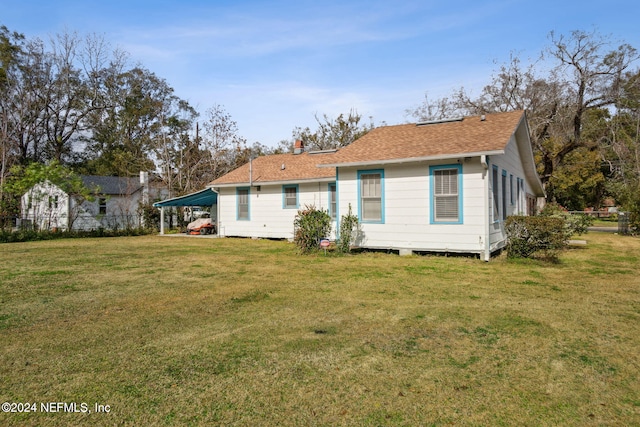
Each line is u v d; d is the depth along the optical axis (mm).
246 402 3492
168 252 14930
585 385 3779
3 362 4395
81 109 41688
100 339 5117
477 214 11984
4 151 26516
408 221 13125
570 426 3098
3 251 15617
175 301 7098
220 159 34188
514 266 10695
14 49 36312
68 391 3711
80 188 24000
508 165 14906
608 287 8031
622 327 5461
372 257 12773
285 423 3160
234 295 7535
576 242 17641
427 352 4598
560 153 27672
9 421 3207
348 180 14172
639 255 13039
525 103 28188
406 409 3354
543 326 5520
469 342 4914
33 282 8977
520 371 4086
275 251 15039
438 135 13961
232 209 21672
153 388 3760
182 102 49000
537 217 11547
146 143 43281
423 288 8047
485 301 6941
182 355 4555
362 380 3895
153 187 32156
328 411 3334
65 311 6480
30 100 35781
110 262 12242
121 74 45219
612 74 24578
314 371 4105
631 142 26062
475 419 3201
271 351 4648
